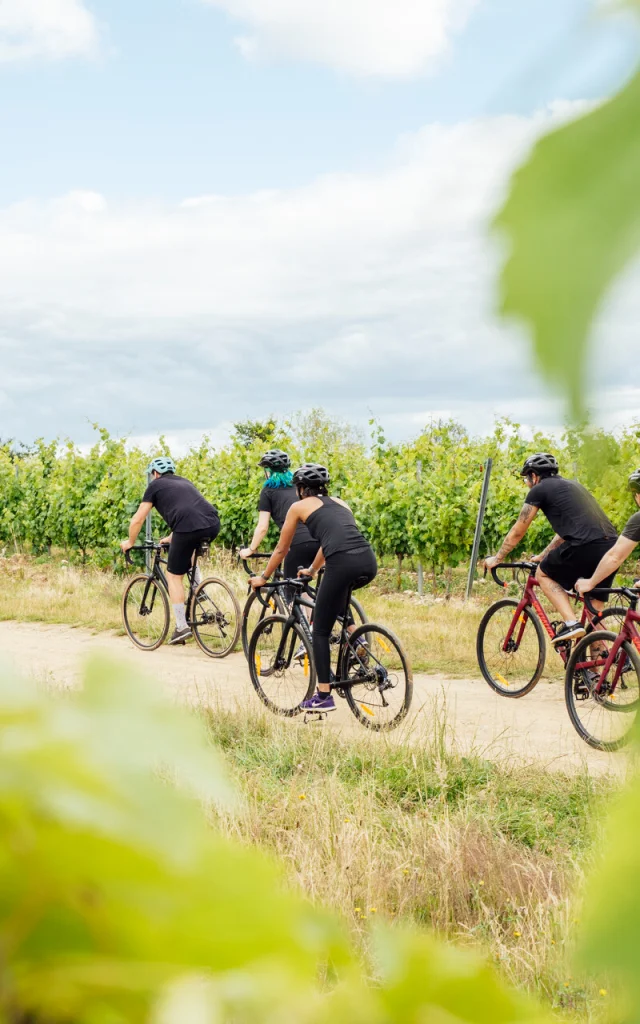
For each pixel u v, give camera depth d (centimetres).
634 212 15
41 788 16
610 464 17
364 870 362
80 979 16
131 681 18
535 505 666
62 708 17
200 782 18
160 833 17
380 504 1641
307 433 2030
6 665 17
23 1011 16
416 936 20
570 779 510
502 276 15
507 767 534
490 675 770
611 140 15
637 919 17
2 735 16
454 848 392
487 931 329
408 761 548
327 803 442
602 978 17
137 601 1007
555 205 15
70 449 1959
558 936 273
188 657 927
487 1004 19
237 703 651
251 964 17
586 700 623
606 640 605
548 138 15
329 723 658
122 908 16
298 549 789
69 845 16
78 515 1897
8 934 16
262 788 479
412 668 865
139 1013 16
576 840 412
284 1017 17
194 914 17
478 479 1625
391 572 1916
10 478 2141
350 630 666
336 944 18
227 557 1633
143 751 17
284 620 706
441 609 1250
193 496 927
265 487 822
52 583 1483
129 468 1859
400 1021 18
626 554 601
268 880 18
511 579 1573
